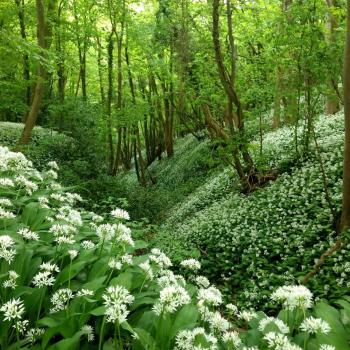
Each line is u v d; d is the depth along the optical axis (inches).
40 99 465.4
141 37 685.3
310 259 260.5
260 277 264.7
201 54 491.2
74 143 537.6
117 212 157.4
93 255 158.1
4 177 223.3
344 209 270.7
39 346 114.2
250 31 531.5
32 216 185.6
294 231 304.0
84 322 116.6
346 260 238.8
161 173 905.5
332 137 459.5
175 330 110.9
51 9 689.0
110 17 741.9
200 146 825.5
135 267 157.5
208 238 372.5
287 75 379.6
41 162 523.2
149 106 719.1
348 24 252.2
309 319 101.0
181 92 591.2
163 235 320.5
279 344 94.0
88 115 561.0
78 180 465.1
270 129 673.0
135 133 834.2
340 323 115.4
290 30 343.3
